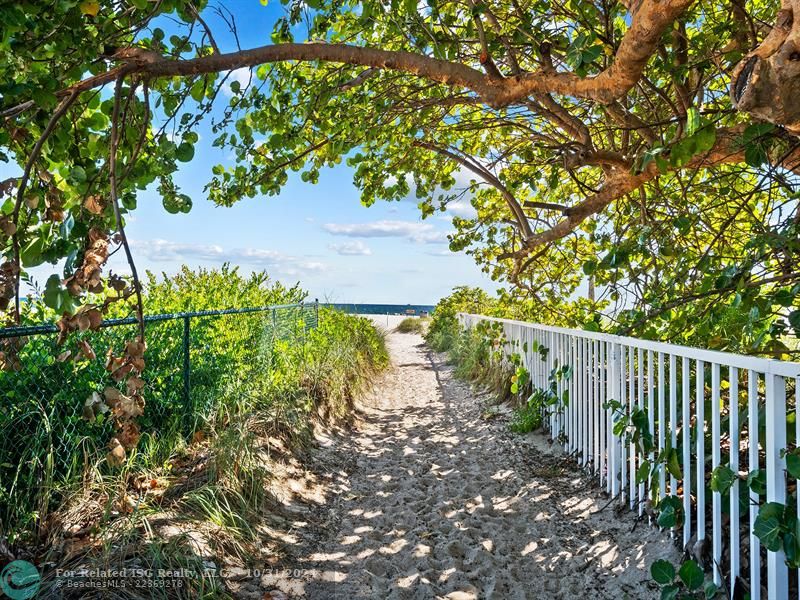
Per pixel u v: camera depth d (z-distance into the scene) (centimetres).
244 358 601
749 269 321
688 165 354
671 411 329
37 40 202
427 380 1127
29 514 290
